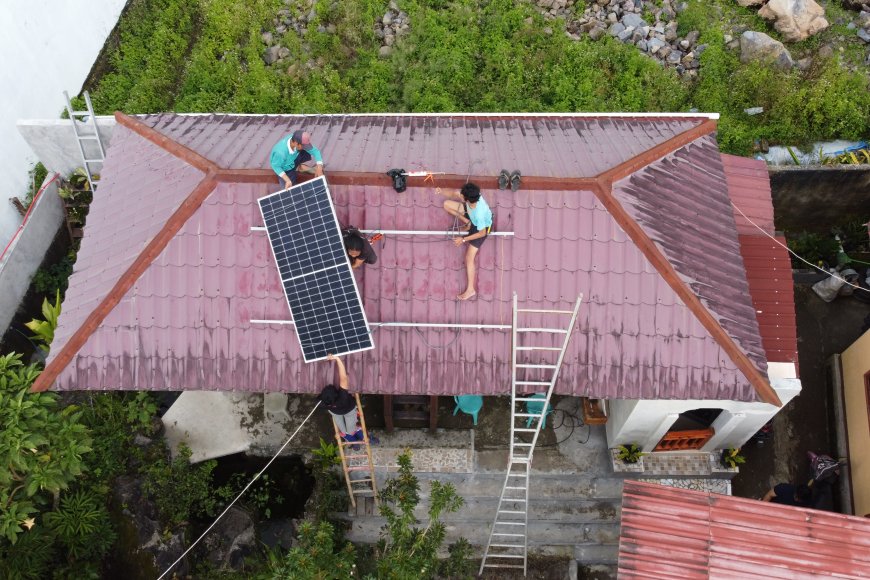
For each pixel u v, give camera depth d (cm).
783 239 1330
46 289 1681
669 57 1945
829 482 1443
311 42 1984
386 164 1135
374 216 1065
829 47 1945
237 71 1959
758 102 1848
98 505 1270
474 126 1313
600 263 1055
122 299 1048
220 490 1383
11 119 1689
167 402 1520
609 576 1409
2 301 1571
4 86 1648
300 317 1023
